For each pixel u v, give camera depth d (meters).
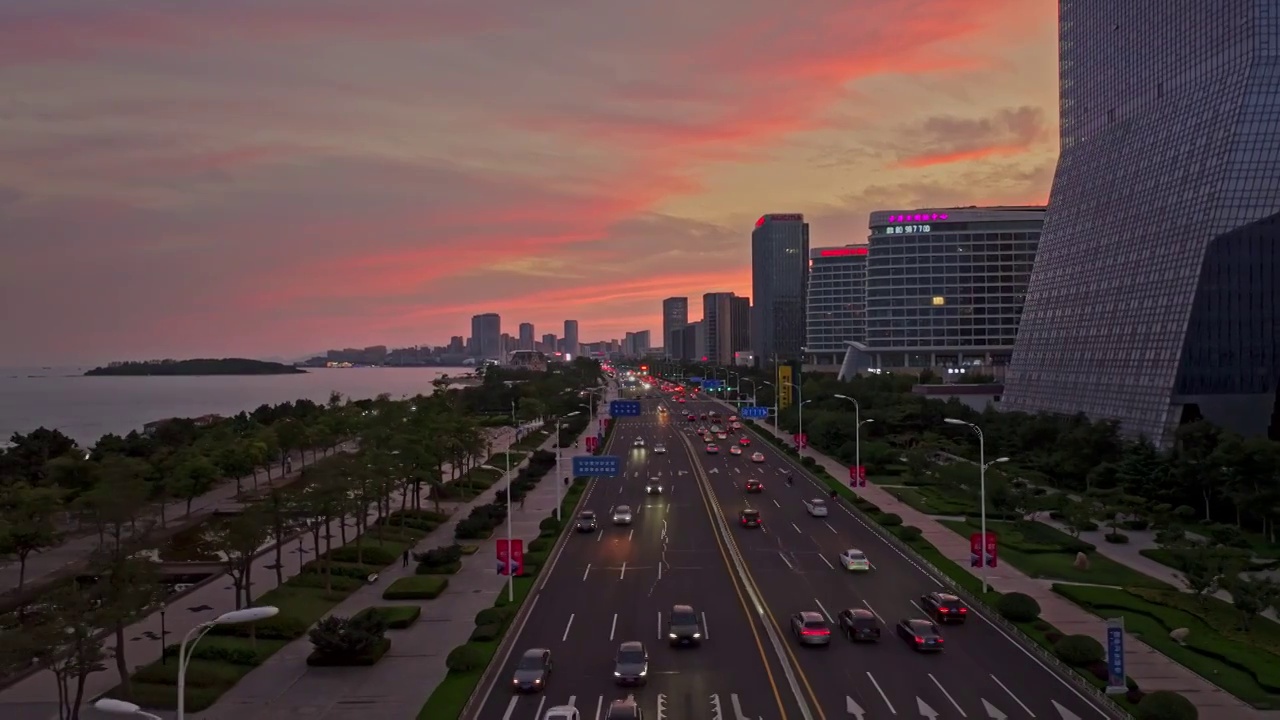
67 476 87.38
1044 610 53.72
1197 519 81.31
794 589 58.69
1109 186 136.12
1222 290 105.12
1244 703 39.34
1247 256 105.06
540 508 89.69
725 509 89.12
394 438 80.75
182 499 87.75
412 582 59.56
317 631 45.56
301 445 117.06
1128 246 125.19
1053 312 146.88
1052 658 44.50
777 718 37.56
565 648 47.12
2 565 69.50
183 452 93.88
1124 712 37.81
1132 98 134.38
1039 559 66.69
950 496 92.12
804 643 47.00
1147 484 83.88
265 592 58.06
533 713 38.50
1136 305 118.50
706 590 58.50
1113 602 53.81
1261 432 103.88
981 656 45.53
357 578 62.34
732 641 47.97
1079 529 72.62
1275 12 105.94
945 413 134.88
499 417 179.38
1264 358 104.56
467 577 62.72
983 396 177.50
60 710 37.09
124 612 39.34
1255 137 105.50
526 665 41.97
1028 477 94.12
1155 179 121.88
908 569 64.31
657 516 85.62
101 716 38.53
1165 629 50.06
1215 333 104.75
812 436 137.12
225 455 95.12
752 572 63.38
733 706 38.88
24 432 194.50
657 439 154.38
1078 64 153.50
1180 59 121.31
